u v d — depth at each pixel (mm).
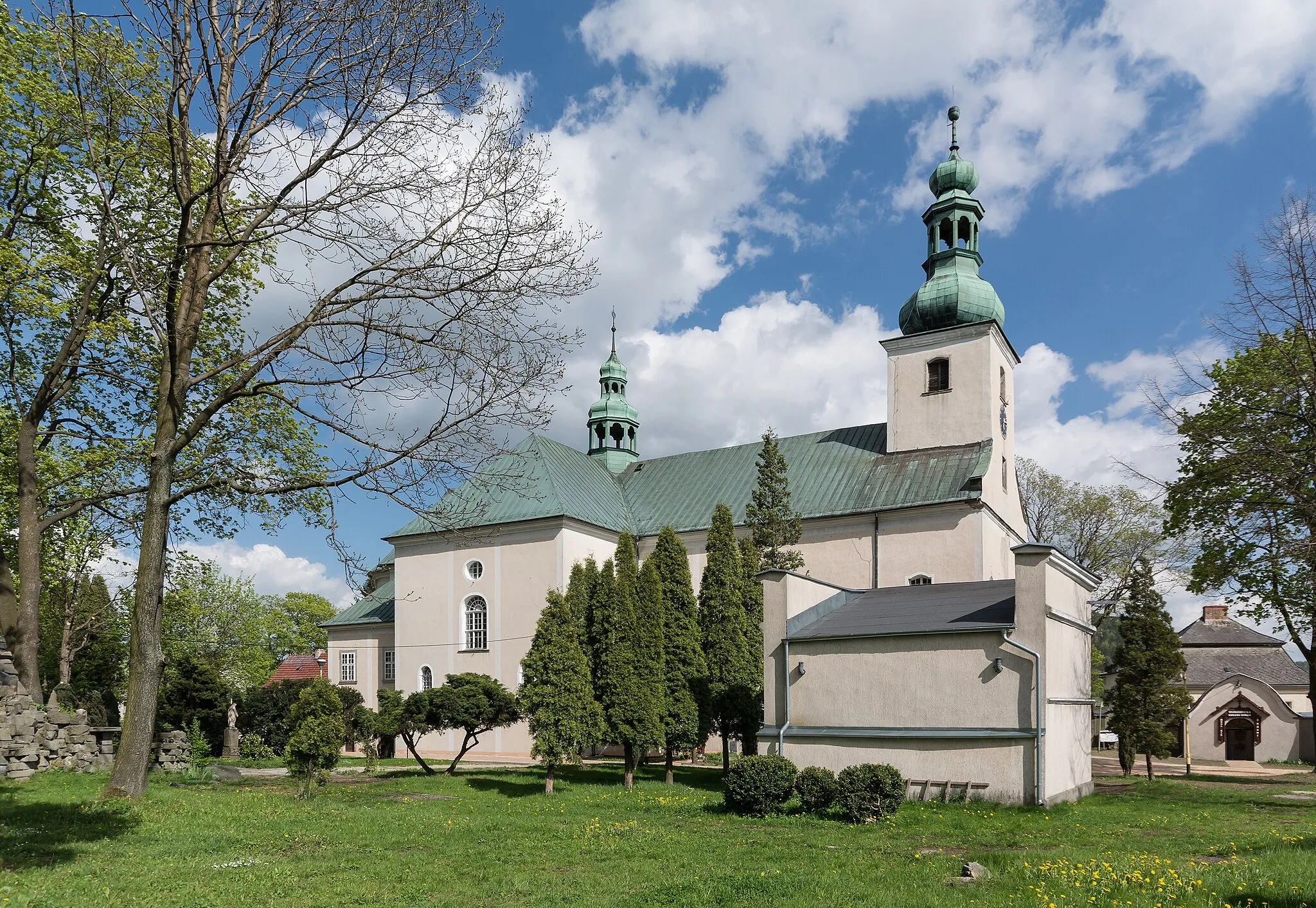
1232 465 18359
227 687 31359
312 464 23422
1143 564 26531
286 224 15211
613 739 21516
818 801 15469
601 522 37938
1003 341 37156
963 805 16828
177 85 14008
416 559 39031
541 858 11742
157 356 21766
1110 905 8664
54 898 8727
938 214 37594
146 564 15602
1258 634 51281
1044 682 17172
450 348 14977
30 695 18969
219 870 10477
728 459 41844
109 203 15055
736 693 24672
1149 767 24688
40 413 20656
